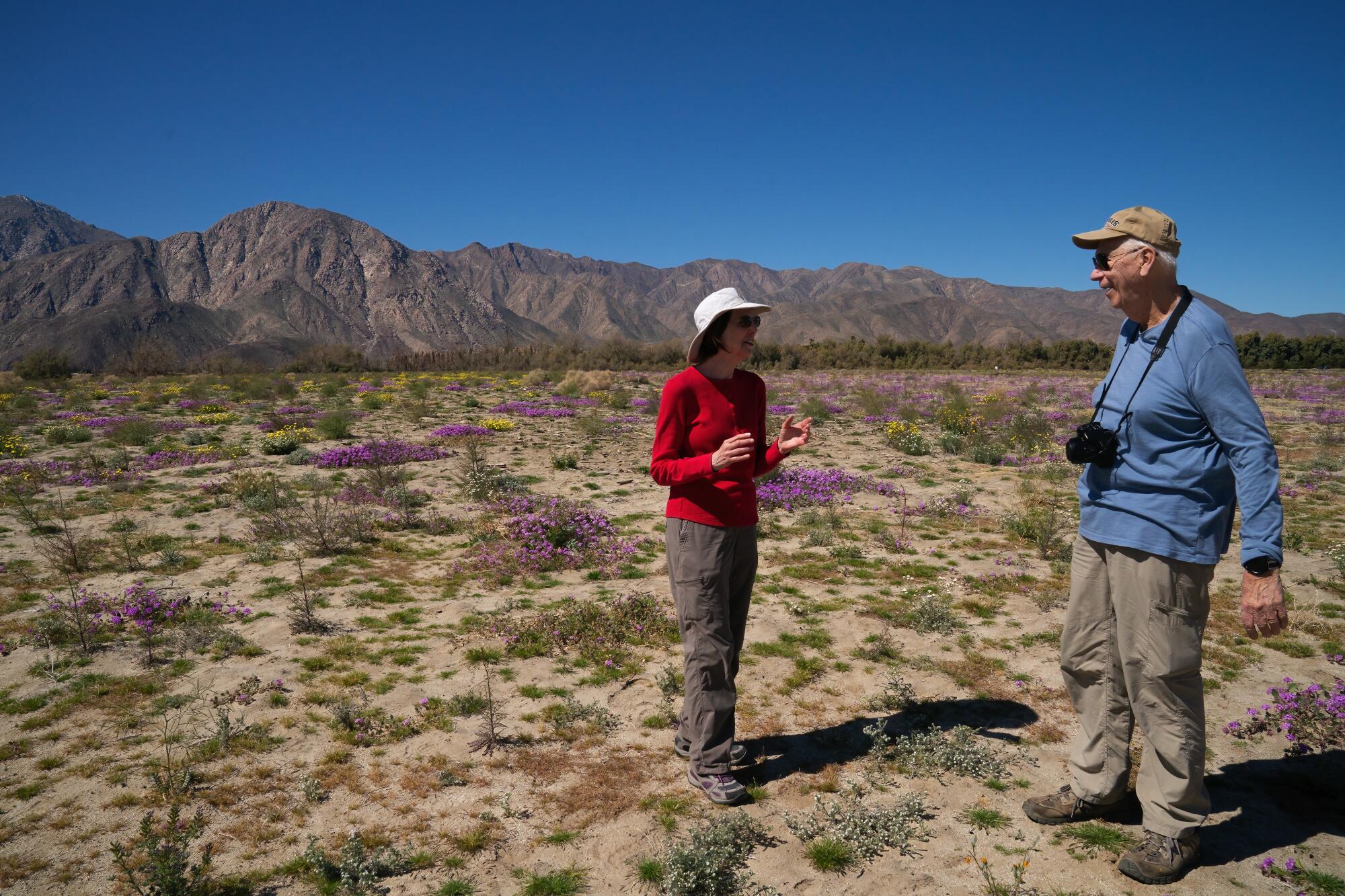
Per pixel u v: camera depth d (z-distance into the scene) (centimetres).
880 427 1992
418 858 294
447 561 762
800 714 423
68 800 338
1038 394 3103
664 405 335
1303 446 1584
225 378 3988
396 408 2408
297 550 787
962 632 542
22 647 525
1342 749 371
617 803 335
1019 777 352
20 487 1116
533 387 3541
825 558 755
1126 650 277
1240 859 286
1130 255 271
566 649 522
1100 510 281
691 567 332
